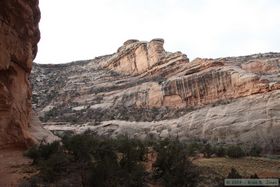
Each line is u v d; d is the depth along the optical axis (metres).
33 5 21.55
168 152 18.72
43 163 15.26
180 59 85.44
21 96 20.44
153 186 14.67
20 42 19.86
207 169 18.44
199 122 60.00
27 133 19.86
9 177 14.16
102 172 13.51
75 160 16.12
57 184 13.41
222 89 67.12
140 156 19.67
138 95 79.38
